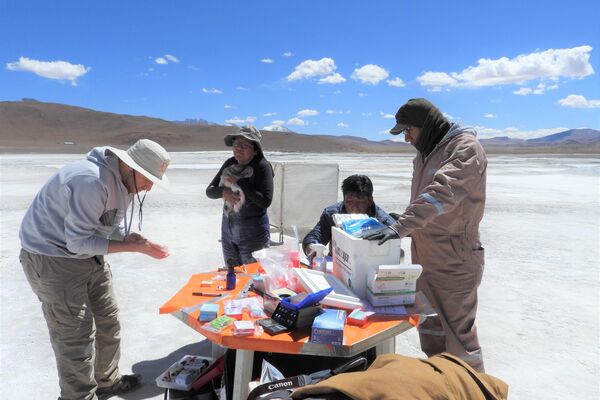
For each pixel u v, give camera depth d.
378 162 46.00
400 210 12.34
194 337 4.55
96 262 3.04
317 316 2.42
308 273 2.95
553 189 18.97
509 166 39.62
